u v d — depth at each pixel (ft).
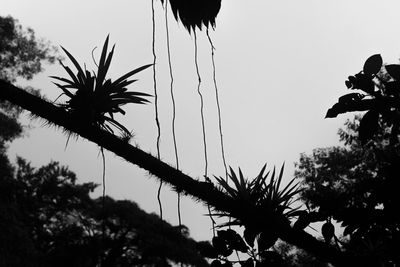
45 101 7.36
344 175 30.96
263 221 7.94
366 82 6.61
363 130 6.63
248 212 7.97
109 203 93.35
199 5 9.16
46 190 97.60
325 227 7.47
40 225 96.73
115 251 87.76
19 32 63.57
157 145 7.82
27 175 99.60
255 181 9.39
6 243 46.44
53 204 98.73
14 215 51.67
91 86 8.54
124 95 8.95
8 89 7.10
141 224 86.28
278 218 8.05
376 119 6.56
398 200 6.42
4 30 61.05
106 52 9.06
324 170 32.48
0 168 67.10
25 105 7.18
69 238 91.25
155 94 8.26
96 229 95.25
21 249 47.98
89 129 7.38
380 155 6.82
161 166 7.61
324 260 7.79
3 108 61.21
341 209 6.95
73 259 82.74
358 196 6.90
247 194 8.80
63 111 7.39
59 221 101.09
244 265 7.81
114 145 7.47
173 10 9.14
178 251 74.13
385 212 6.50
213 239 8.07
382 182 6.55
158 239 78.54
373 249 7.61
